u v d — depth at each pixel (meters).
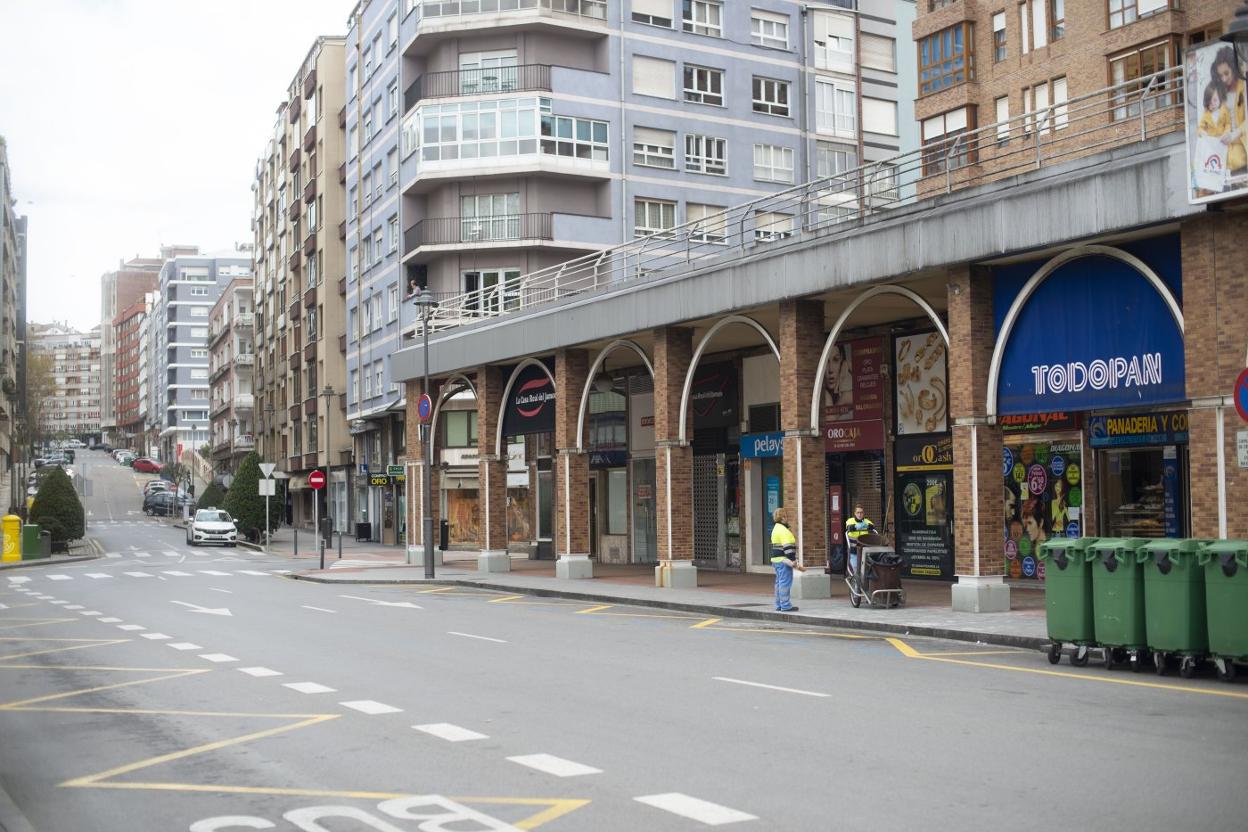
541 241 46.53
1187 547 12.60
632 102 48.47
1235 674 12.38
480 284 47.81
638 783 7.73
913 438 26.45
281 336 81.12
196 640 17.30
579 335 29.91
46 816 7.32
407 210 50.81
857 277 21.42
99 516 95.94
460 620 20.31
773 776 7.88
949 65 40.75
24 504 73.56
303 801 7.48
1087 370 18.22
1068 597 13.65
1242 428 15.76
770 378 30.20
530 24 47.19
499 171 46.81
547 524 42.69
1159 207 16.31
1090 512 22.58
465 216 48.06
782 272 23.27
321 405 67.94
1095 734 9.30
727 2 50.94
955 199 19.58
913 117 55.44
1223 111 15.45
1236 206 15.67
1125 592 13.08
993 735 9.27
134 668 14.34
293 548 53.22
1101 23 35.31
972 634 16.48
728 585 27.14
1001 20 39.16
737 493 31.91
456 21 47.84
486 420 35.09
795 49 52.50
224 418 111.88
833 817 6.80
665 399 27.06
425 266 50.53
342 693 11.89
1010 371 19.41
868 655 14.86
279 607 23.42
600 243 47.47
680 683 12.31
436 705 11.05
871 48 54.69
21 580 34.25
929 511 26.19
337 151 66.88
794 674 13.02
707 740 9.16
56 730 10.36
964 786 7.53
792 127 52.16
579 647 15.88
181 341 162.00
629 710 10.62
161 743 9.59
